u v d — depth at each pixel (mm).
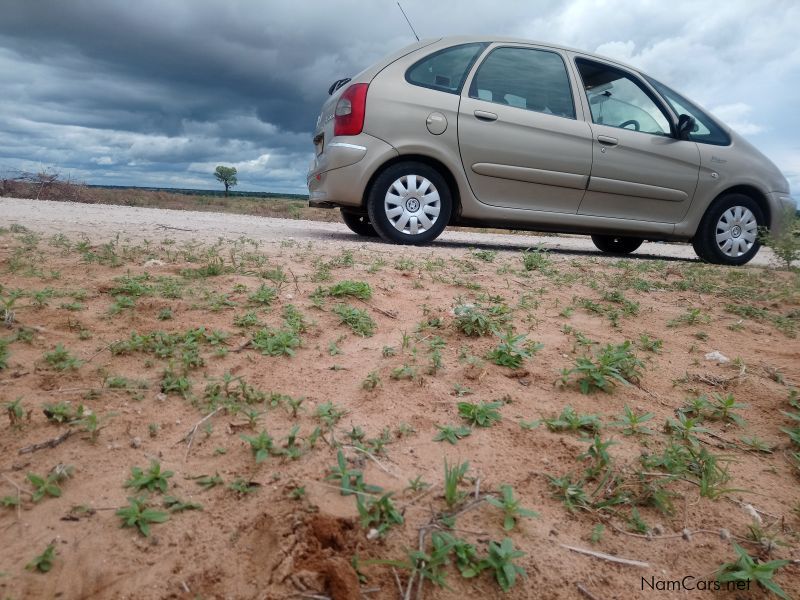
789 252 6160
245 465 1652
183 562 1306
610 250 8133
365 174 5633
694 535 1544
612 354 2488
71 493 1494
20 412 1750
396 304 3320
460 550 1347
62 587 1228
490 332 2912
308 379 2252
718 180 6578
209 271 3621
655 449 1933
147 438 1767
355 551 1354
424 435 1894
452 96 5758
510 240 9125
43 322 2570
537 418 2084
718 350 3008
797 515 1652
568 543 1467
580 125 6051
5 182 14797
